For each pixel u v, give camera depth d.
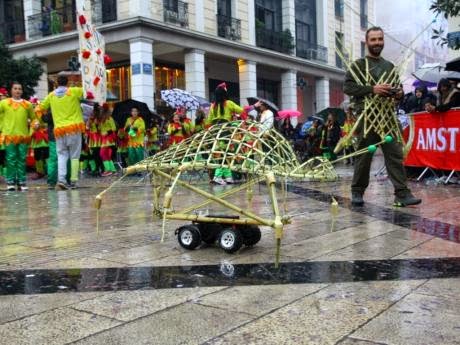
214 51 22.42
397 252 3.80
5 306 2.73
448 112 8.57
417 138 9.30
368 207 6.07
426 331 2.31
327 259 3.62
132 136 12.97
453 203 6.25
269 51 25.61
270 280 3.13
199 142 3.88
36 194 8.31
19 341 2.28
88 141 13.00
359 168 6.11
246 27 24.78
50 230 4.89
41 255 3.84
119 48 20.80
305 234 4.51
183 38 20.77
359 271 3.30
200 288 2.99
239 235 3.79
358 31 34.25
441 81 9.06
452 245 4.01
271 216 5.48
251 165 3.61
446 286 2.97
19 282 3.15
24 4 23.16
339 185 8.93
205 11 22.20
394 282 3.05
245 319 2.49
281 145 3.97
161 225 5.04
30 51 22.66
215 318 2.51
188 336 2.30
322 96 31.44
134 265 3.52
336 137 15.82
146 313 2.60
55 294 2.92
